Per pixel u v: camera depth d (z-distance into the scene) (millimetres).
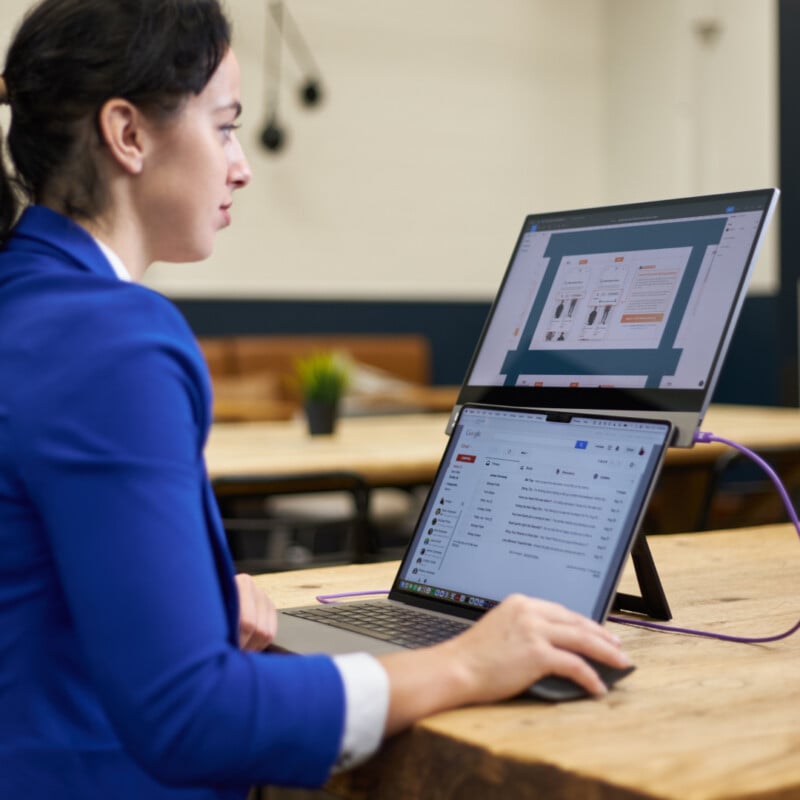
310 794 1753
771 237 7625
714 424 3654
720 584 1481
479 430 1356
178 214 1054
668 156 8516
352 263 8352
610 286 1332
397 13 8414
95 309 904
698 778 772
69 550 850
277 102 8047
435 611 1278
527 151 8922
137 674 835
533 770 820
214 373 7676
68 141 1019
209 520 960
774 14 7449
